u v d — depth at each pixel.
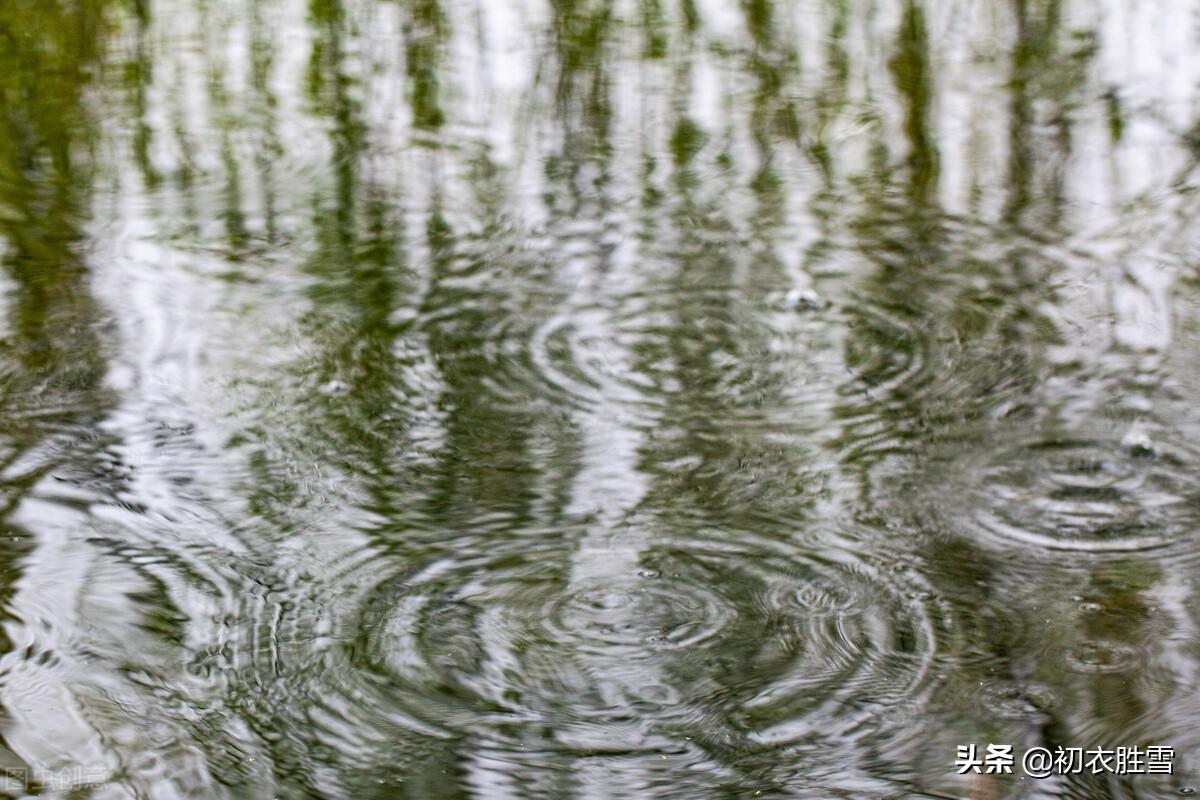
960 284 7.56
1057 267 7.72
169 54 10.90
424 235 8.12
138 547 5.38
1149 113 9.60
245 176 8.90
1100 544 5.45
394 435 6.19
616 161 9.16
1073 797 4.25
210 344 6.92
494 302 7.38
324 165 9.08
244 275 7.63
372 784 4.32
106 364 6.71
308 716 4.56
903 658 4.83
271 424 6.27
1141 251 7.87
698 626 4.96
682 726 4.54
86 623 4.95
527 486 5.82
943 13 11.29
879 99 9.97
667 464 5.98
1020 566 5.31
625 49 10.89
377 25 11.42
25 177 8.84
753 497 5.74
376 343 6.95
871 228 8.23
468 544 5.41
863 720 4.57
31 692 4.62
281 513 5.61
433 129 9.63
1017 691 4.68
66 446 6.05
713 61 10.66
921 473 5.91
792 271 7.72
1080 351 6.87
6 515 5.55
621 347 6.97
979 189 8.68
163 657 4.80
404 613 5.02
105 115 9.80
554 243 8.05
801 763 4.40
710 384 6.67
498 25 11.37
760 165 9.09
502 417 6.36
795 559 5.34
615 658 4.82
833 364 6.82
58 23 11.41
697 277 7.66
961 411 6.39
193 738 4.47
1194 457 5.98
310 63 10.73
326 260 7.82
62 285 7.48
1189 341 6.92
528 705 4.61
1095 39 10.71
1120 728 4.53
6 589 5.11
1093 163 8.96
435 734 4.50
